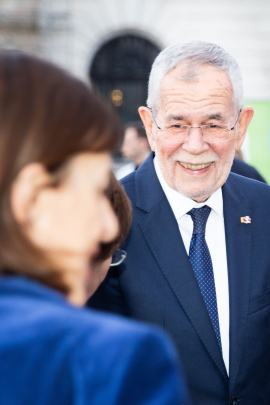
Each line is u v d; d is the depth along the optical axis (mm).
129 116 11477
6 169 543
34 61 624
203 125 1540
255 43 10789
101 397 498
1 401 500
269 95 10828
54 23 11008
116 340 524
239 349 1523
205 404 1502
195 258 1589
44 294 570
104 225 632
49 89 589
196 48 1537
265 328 1585
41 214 563
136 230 1623
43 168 563
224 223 1658
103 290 1596
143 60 11312
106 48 11266
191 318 1510
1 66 604
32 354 513
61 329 528
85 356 513
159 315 1535
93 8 11023
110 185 1188
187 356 1511
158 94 1581
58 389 501
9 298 559
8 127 557
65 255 588
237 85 1585
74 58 11117
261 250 1652
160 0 10930
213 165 1586
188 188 1577
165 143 1574
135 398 511
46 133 562
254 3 10758
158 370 533
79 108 589
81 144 577
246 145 5078
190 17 10914
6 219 546
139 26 11008
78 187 585
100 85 11383
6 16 10844
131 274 1570
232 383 1502
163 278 1567
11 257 557
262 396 1576
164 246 1587
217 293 1588
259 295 1593
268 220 1714
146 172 1737
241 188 1770
